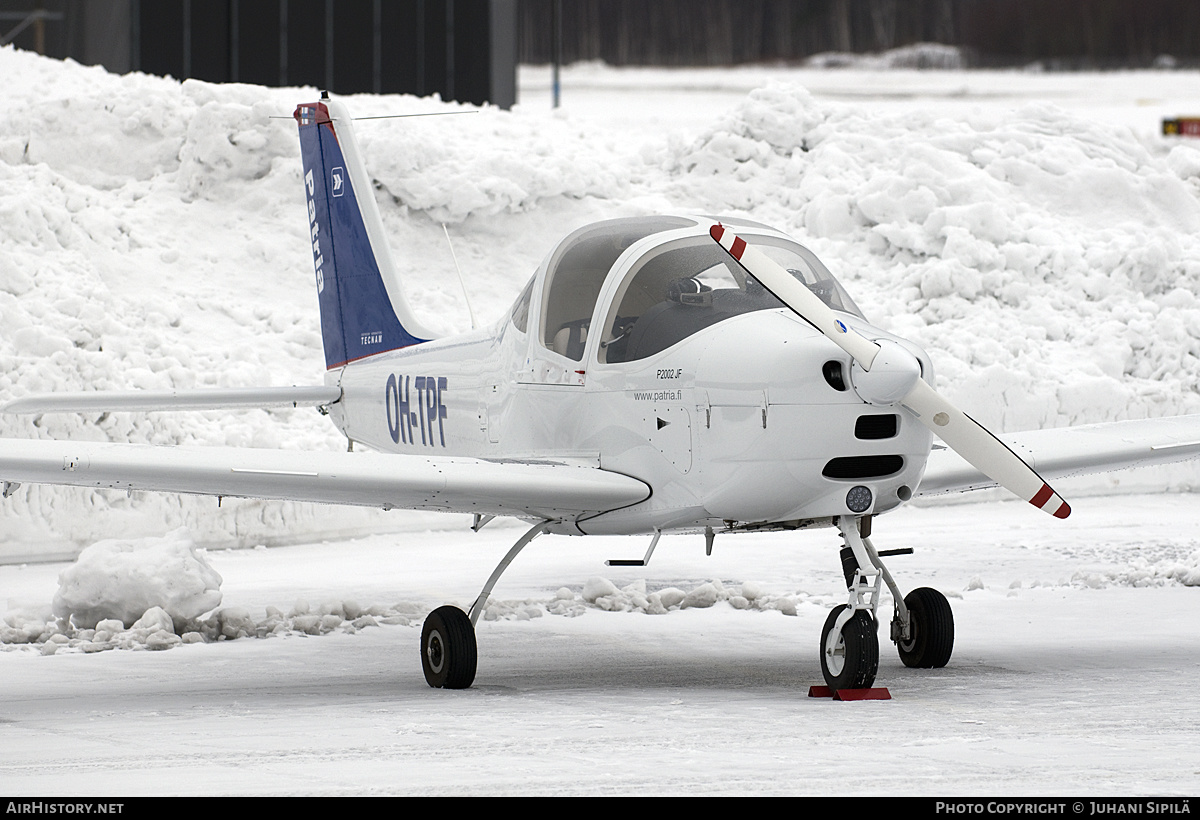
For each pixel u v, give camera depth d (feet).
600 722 64.13
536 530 84.69
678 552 142.72
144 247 199.21
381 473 77.87
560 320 87.86
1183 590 113.19
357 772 53.21
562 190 220.64
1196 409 196.75
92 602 97.86
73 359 159.43
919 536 153.58
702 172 233.76
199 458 75.92
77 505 143.54
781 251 82.43
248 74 322.96
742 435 73.36
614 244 85.66
